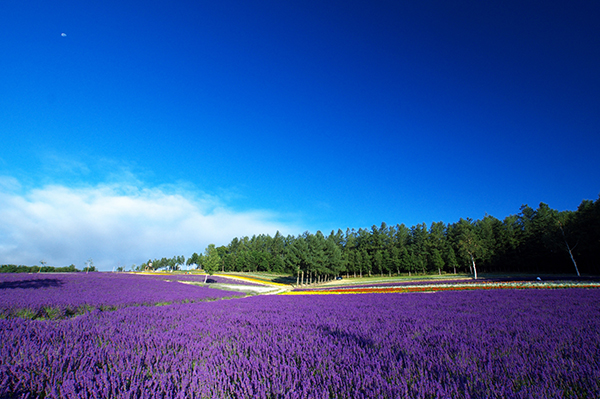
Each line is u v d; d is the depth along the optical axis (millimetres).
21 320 6574
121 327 6598
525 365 3551
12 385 3100
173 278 46156
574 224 41719
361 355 4309
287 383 3215
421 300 13750
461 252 56062
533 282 22625
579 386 3051
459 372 3400
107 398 2822
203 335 5953
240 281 48344
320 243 53938
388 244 79812
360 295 19375
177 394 2818
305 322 7605
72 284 20125
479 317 7738
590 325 6082
